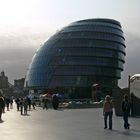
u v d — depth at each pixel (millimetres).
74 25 174250
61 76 166000
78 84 164125
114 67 173125
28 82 183500
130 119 38906
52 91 166875
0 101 39906
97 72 167125
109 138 22328
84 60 166500
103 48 170625
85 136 23438
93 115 48719
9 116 47344
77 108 76125
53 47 172750
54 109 71312
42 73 173250
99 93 98875
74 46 168125
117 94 46438
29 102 68938
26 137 22859
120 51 178000
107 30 175250
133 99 44031
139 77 44312
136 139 21812
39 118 42906
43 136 23438
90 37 170250
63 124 33719
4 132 26109
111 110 28625
